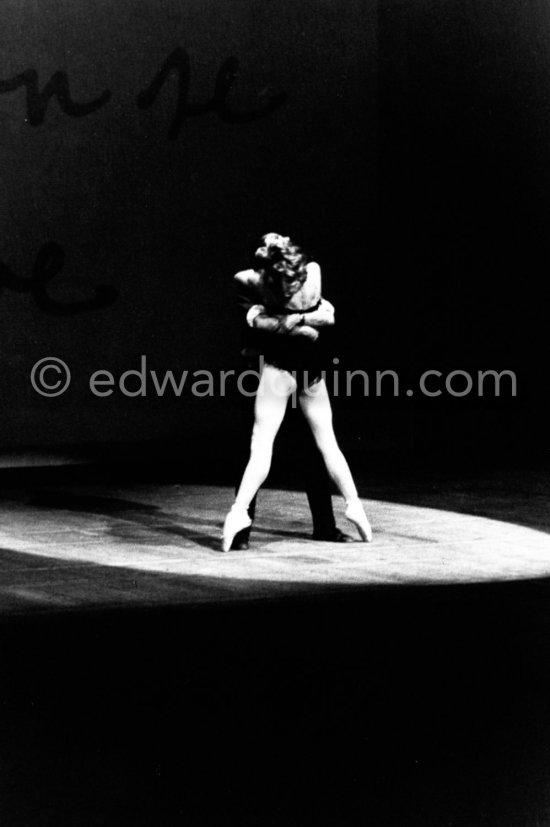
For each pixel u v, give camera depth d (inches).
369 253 619.8
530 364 629.0
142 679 252.5
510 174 624.7
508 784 202.2
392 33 613.6
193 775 205.9
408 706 236.7
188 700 240.2
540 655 269.3
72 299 573.9
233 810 193.9
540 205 624.4
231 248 596.4
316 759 211.9
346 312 617.6
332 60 606.2
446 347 631.2
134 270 582.2
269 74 597.0
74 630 291.9
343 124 611.2
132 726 226.2
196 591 335.6
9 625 297.3
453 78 621.6
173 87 581.6
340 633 287.7
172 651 273.4
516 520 448.5
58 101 564.1
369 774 206.4
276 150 601.0
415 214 625.0
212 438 600.7
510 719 229.9
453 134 624.4
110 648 276.2
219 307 596.1
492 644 278.1
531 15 617.0
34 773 207.0
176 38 580.7
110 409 584.1
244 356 399.9
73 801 196.9
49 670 259.3
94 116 570.6
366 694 243.4
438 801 196.4
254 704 237.8
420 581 345.7
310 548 400.8
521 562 374.3
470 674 255.9
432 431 631.8
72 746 217.5
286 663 263.6
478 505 480.7
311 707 236.2
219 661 264.8
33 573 363.6
